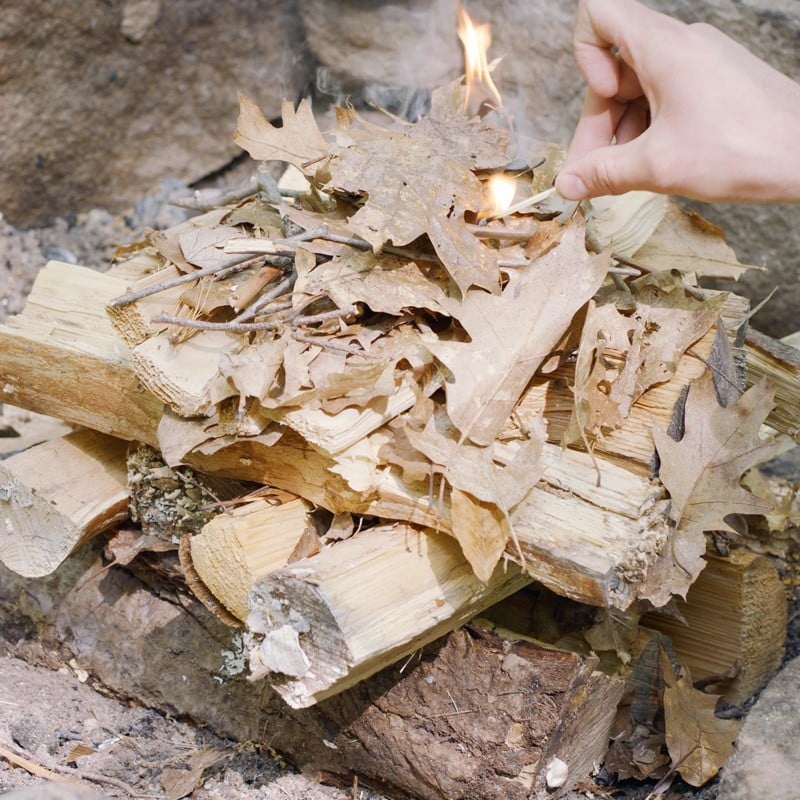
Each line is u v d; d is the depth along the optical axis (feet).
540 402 2.82
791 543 3.38
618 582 2.63
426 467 2.66
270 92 4.75
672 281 2.93
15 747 2.98
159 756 3.05
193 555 2.79
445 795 2.85
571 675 2.78
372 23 4.42
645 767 2.97
